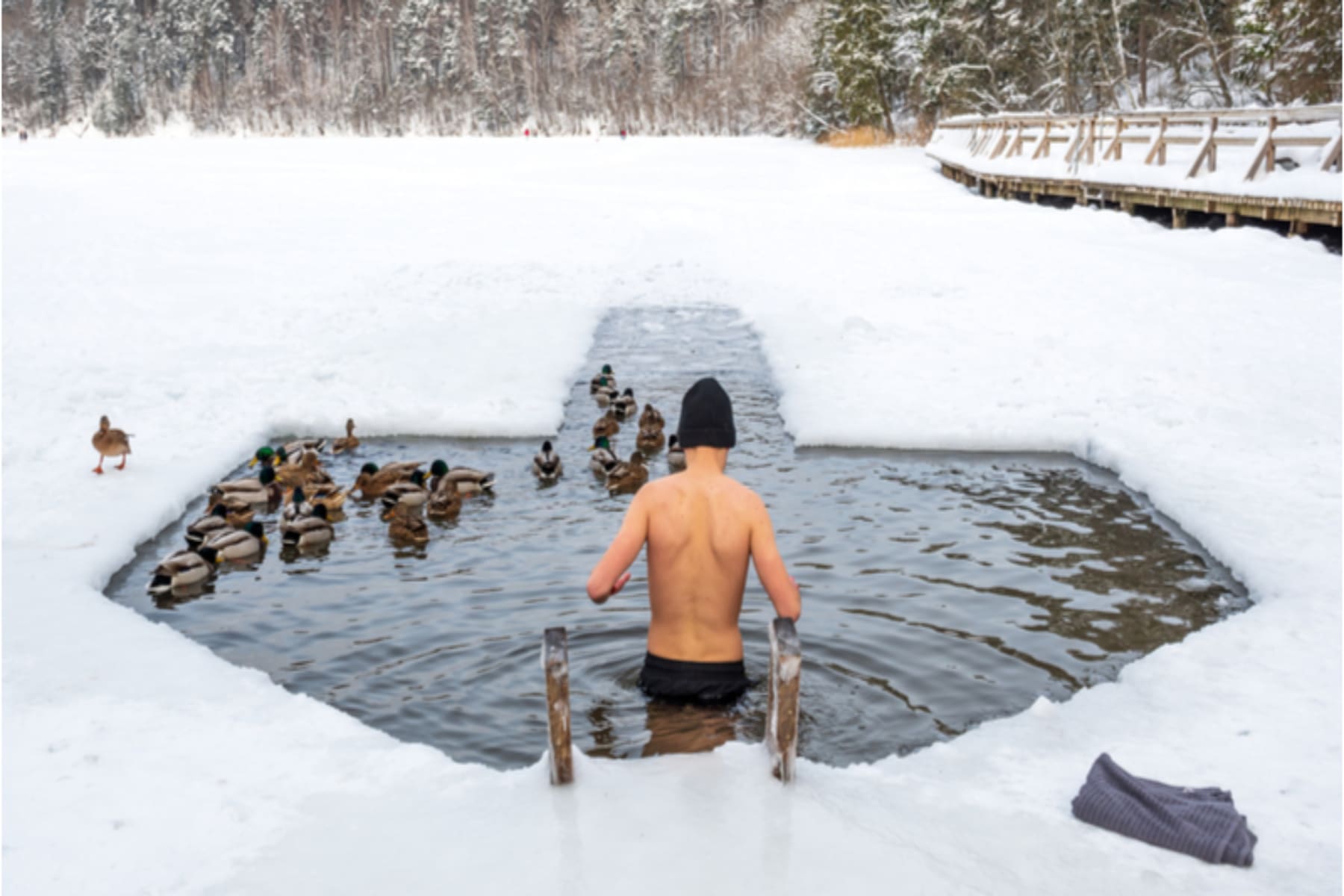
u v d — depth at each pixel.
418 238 27.72
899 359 14.07
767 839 3.50
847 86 73.88
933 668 5.94
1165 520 8.55
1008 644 6.29
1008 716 5.36
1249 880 3.51
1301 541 7.50
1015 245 23.89
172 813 4.09
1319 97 35.00
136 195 39.59
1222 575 7.36
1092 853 3.62
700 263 23.45
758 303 18.59
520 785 4.01
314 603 7.26
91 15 181.50
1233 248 21.58
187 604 7.30
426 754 4.62
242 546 8.20
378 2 171.00
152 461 10.36
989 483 9.57
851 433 10.75
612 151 70.00
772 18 134.00
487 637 6.51
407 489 9.44
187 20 171.88
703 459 5.12
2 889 3.59
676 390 13.55
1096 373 12.90
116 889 3.55
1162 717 4.98
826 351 14.69
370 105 155.12
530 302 19.16
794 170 49.50
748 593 7.02
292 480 9.92
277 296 19.88
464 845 3.58
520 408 12.23
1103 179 28.47
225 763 4.57
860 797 3.92
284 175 51.22
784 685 3.78
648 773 3.98
